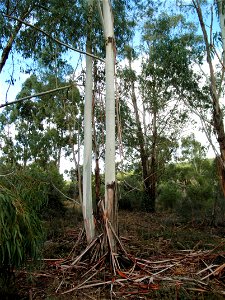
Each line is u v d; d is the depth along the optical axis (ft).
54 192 42.65
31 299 14.89
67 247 24.90
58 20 24.38
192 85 30.99
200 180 55.36
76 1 24.00
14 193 14.06
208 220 37.86
